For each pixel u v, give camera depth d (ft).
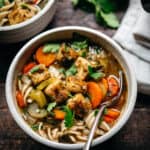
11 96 1.96
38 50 2.12
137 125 2.20
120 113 2.00
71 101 1.98
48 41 2.14
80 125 1.99
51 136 1.98
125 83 2.05
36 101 2.03
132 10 2.37
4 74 2.31
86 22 2.41
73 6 2.44
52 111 2.00
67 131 1.98
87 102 2.00
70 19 2.42
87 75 2.06
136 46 2.28
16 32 2.19
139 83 2.21
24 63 2.11
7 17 2.32
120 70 2.08
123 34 2.31
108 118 1.99
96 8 2.38
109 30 2.38
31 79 2.08
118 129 1.88
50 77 2.07
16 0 2.36
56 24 2.41
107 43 2.09
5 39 2.24
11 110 1.92
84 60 2.08
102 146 2.16
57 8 2.44
